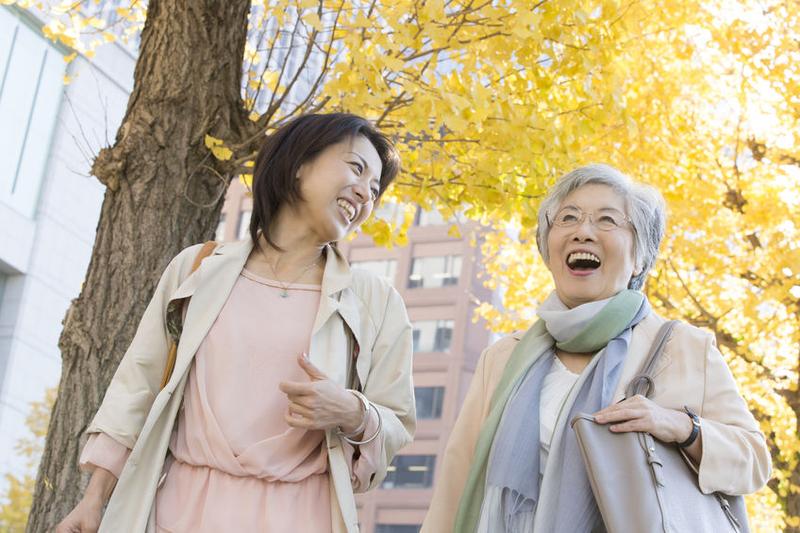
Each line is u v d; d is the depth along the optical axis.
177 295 3.16
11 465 20.95
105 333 5.35
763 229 8.87
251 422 3.00
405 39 5.47
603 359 3.26
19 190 20.77
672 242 8.94
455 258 32.62
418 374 32.09
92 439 3.10
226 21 5.99
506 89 6.11
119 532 2.92
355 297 3.29
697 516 2.94
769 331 8.87
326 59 5.97
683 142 9.01
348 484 2.97
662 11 8.07
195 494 2.94
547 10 5.91
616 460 2.95
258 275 3.26
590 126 6.21
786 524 8.48
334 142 3.31
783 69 8.30
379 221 6.31
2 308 21.36
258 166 3.34
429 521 3.46
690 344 3.30
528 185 6.00
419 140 6.09
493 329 10.53
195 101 5.86
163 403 3.02
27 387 21.58
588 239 3.44
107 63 21.78
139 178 5.66
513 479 3.18
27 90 20.23
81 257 22.56
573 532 2.98
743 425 3.15
